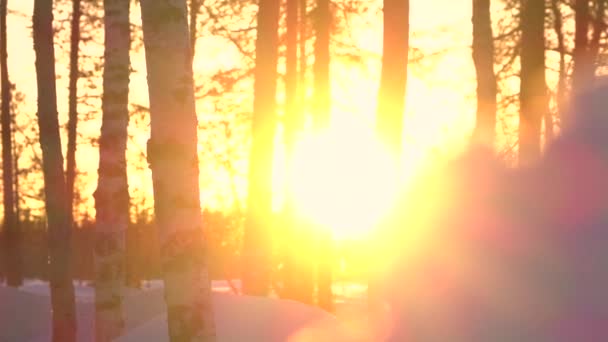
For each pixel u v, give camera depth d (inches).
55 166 585.0
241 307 425.1
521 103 626.5
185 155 239.6
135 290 754.8
